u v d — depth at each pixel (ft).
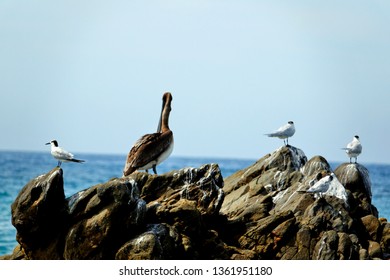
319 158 88.12
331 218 77.10
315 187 81.05
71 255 67.87
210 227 75.77
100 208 67.97
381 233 81.20
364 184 88.58
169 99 88.28
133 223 67.87
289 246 73.77
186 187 76.79
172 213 70.64
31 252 69.87
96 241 67.10
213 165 78.33
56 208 69.15
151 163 82.38
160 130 88.28
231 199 85.35
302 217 77.61
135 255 66.33
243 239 74.74
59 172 68.80
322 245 72.90
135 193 69.05
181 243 69.10
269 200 81.97
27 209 68.08
